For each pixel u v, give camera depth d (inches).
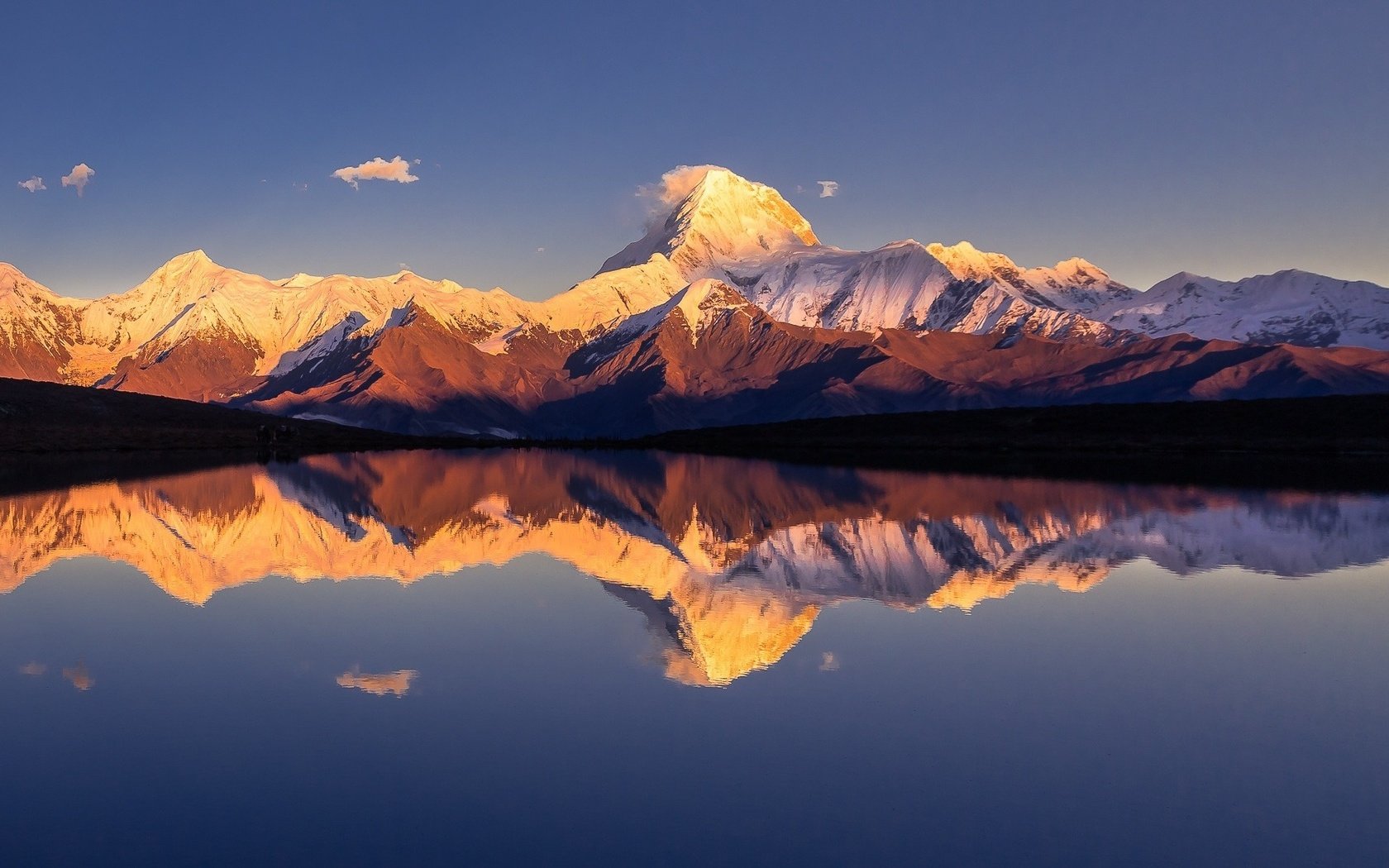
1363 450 4975.4
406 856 677.3
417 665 1083.9
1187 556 1758.1
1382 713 936.9
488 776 797.2
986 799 759.1
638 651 1139.9
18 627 1257.4
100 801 755.4
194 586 1518.2
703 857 674.8
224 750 848.3
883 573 1609.3
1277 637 1194.0
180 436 6609.3
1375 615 1307.8
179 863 668.1
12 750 848.9
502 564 1715.1
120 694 989.8
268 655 1127.0
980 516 2343.8
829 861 671.1
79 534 2059.5
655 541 1973.4
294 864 666.8
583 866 663.8
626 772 804.6
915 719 918.4
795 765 818.2
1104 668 1071.0
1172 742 864.9
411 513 2487.7
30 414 6771.7
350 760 829.2
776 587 1502.2
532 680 1029.2
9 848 687.1
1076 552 1807.3
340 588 1503.4
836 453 5816.9
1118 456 4977.9
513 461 5123.0
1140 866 666.8
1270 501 2640.3
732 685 1019.3
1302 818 730.2
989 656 1117.7
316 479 3592.5
